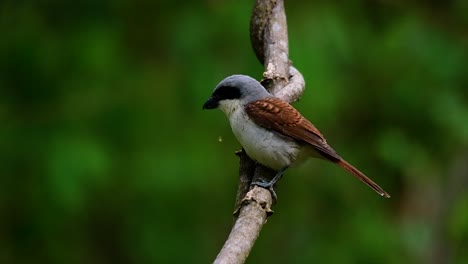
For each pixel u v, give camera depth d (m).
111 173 12.23
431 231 13.75
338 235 12.94
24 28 12.94
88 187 12.07
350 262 12.74
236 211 6.93
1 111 12.62
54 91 12.70
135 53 13.12
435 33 13.87
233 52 12.39
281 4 9.19
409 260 13.16
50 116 12.52
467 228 13.73
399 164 13.51
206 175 12.30
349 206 13.19
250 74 12.22
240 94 8.66
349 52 12.78
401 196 14.07
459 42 14.01
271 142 8.44
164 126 12.48
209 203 12.53
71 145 11.98
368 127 13.81
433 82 13.69
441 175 14.12
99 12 13.04
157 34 13.16
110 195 12.59
